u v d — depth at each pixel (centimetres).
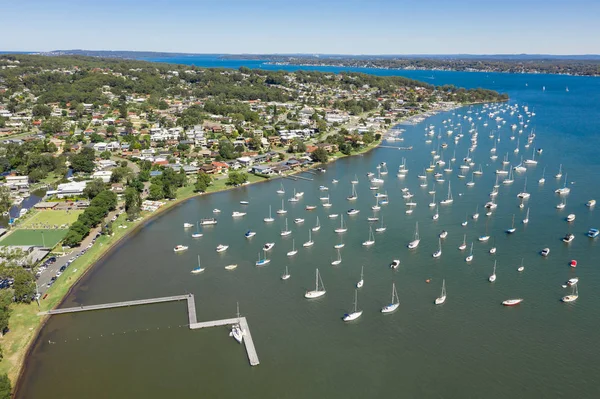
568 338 13425
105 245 19988
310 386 11869
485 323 14188
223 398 11519
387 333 13850
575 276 16688
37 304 15388
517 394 11481
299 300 15662
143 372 12425
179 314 15012
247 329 14075
